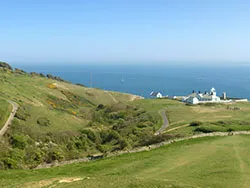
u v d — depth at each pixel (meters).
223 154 41.28
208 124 76.00
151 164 38.12
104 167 39.72
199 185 28.30
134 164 38.97
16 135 60.25
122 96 198.88
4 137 59.00
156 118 103.06
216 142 50.91
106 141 83.12
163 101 156.25
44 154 55.53
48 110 99.25
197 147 47.22
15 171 38.59
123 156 46.44
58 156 56.09
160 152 45.72
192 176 31.50
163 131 77.19
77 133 81.31
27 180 33.41
